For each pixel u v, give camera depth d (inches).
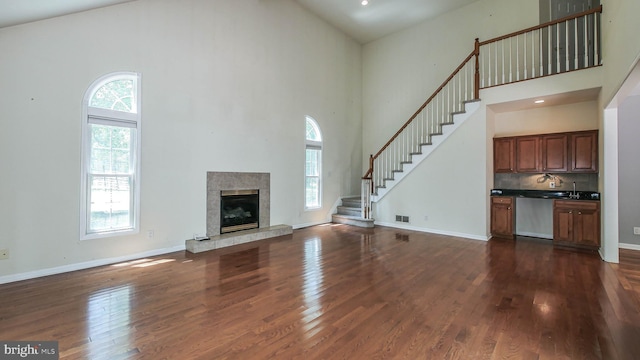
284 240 211.6
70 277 134.2
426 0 245.1
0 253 125.3
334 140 296.4
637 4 97.1
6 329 88.7
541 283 126.0
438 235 227.0
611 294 114.0
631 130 182.2
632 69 103.9
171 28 176.7
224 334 86.1
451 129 225.1
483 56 241.6
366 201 270.7
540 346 79.3
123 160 160.9
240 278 133.6
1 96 124.7
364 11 264.4
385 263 156.3
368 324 91.8
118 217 159.8
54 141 137.6
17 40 128.1
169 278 133.6
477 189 212.7
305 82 263.7
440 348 78.5
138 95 163.0
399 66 300.0
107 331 87.7
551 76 180.2
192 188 187.9
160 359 74.2
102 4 145.2
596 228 176.6
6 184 126.3
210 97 195.8
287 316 97.3
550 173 208.1
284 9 243.6
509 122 225.6
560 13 211.8
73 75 142.2
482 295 113.8
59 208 139.3
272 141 235.8
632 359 73.5
